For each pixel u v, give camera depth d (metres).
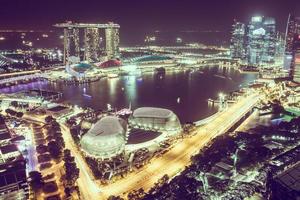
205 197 198.00
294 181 190.75
